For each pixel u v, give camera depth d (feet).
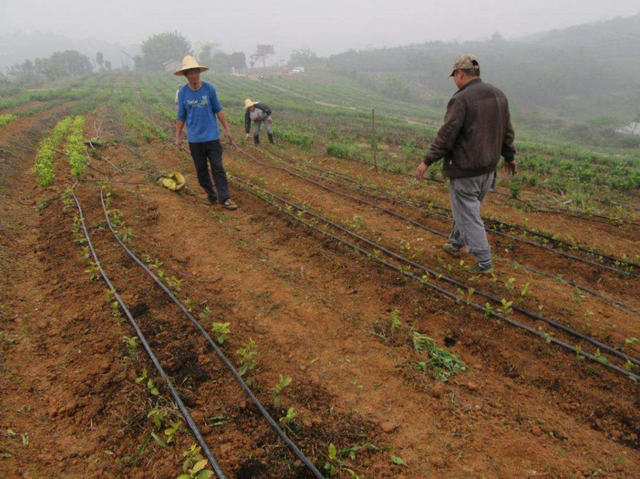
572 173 39.73
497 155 14.67
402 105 214.07
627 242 20.40
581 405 10.31
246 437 9.37
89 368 11.32
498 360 11.82
